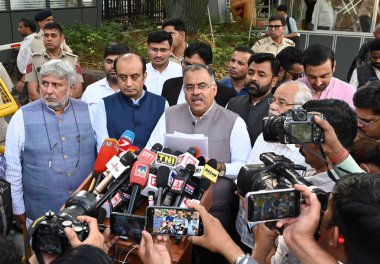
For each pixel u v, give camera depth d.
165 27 5.48
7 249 1.17
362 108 2.37
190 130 3.03
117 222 1.82
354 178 1.24
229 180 2.86
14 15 9.03
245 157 2.98
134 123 3.29
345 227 1.20
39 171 2.76
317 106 1.93
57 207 2.81
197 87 2.92
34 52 5.33
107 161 2.38
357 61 5.47
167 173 2.23
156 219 1.66
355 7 8.54
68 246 1.39
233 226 3.04
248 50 4.32
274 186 1.62
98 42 9.13
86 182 2.42
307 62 3.46
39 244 1.42
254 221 1.38
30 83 5.11
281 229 1.43
